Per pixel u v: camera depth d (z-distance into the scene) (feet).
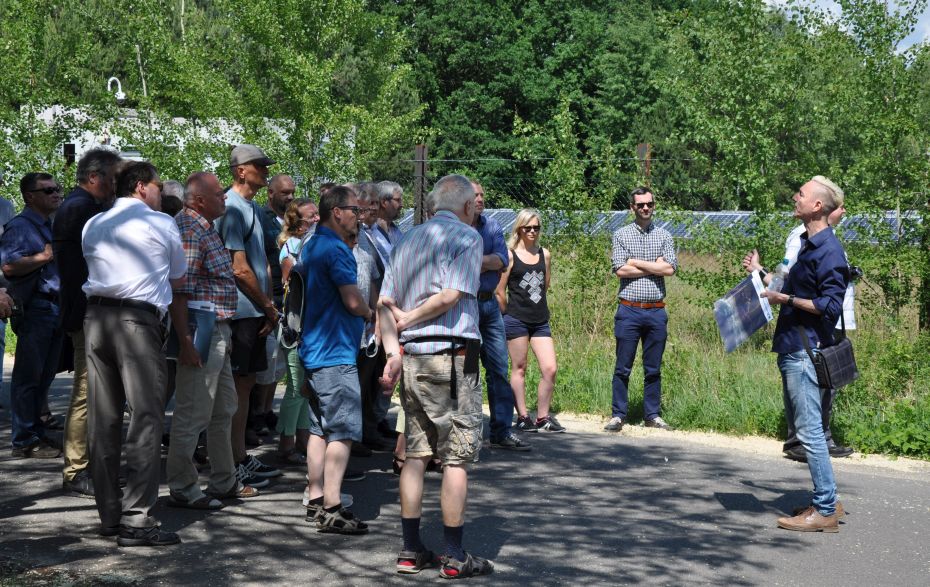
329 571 15.93
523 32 145.38
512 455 24.40
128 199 17.28
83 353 20.02
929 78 37.29
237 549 16.89
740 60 38.99
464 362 15.88
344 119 56.29
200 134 58.29
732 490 21.65
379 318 16.42
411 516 16.03
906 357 30.12
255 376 21.43
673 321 38.63
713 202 41.50
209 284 18.81
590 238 38.93
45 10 53.16
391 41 83.30
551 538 17.99
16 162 48.16
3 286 22.08
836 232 35.73
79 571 15.56
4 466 22.35
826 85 38.06
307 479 20.48
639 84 132.87
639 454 24.84
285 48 59.82
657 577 16.08
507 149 139.74
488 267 24.41
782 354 19.16
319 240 17.99
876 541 18.29
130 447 16.88
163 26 64.49
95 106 52.70
